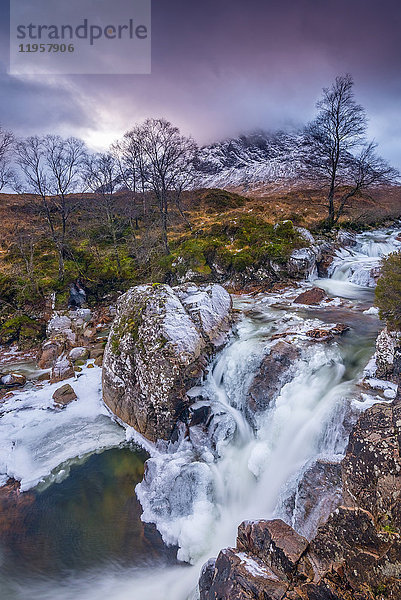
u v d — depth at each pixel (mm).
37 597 6367
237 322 13055
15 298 21016
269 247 20688
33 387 13320
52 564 6930
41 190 24797
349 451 4957
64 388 12180
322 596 3705
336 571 3846
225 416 9352
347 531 4066
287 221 22906
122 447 10055
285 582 4094
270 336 11461
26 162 24625
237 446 9055
